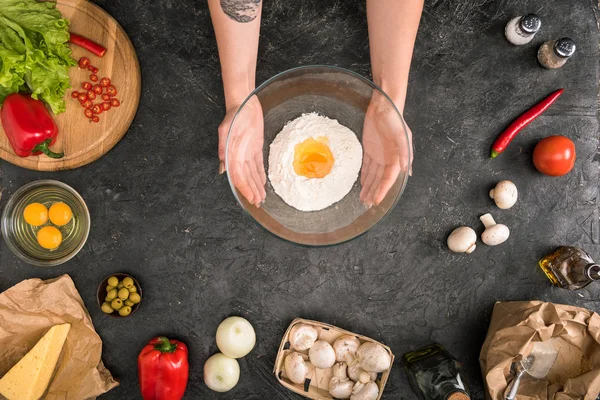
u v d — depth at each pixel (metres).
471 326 1.49
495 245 1.48
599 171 1.48
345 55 1.48
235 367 1.46
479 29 1.49
